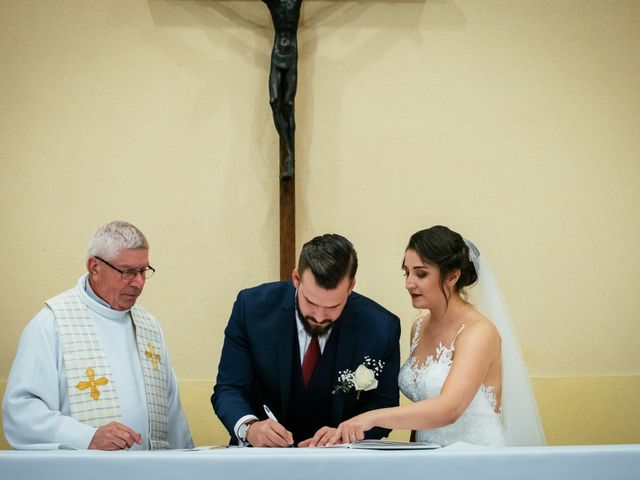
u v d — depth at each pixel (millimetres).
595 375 3994
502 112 4043
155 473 1814
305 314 2617
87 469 1819
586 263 4035
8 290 3953
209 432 3924
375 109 4035
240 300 2900
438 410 2422
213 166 4016
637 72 4078
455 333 2740
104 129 3996
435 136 4035
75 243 3969
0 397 3875
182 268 3994
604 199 4047
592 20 4078
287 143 3793
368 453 1848
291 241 3840
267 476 1821
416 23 4043
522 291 4008
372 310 2883
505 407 2787
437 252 2709
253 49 4039
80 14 4004
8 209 3963
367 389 2680
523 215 4027
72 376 2795
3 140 3969
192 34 4027
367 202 4020
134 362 2973
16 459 1827
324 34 4039
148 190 4000
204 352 3979
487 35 4059
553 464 1847
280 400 2848
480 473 1840
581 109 4062
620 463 1851
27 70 3982
